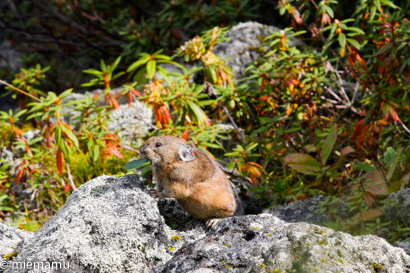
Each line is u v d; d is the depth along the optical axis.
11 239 5.59
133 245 5.20
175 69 13.61
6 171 9.40
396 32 8.58
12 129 8.96
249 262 4.47
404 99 8.44
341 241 4.52
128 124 11.02
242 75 12.12
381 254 4.53
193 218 6.66
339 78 10.15
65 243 4.91
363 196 6.94
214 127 9.73
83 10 19.19
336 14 13.16
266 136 10.11
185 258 4.78
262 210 8.59
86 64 19.58
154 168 6.54
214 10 14.51
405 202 6.69
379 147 9.01
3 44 23.31
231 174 9.26
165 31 15.30
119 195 5.58
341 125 9.51
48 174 9.10
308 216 7.42
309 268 4.21
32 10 21.55
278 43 10.04
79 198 5.70
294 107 10.00
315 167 7.71
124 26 18.25
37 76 10.73
